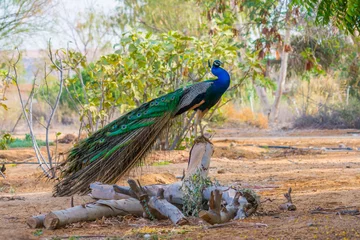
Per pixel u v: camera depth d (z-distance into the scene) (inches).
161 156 717.3
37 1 989.2
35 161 763.4
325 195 423.2
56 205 405.4
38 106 1633.9
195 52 735.7
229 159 773.9
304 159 765.3
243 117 1599.4
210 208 321.4
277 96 1540.4
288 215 348.8
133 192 358.0
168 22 1424.7
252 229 307.9
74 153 431.2
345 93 1567.4
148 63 705.0
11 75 684.1
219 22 764.6
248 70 761.0
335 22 362.9
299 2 359.3
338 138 1155.9
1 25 971.3
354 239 276.4
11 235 304.0
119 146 410.0
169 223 339.6
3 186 536.1
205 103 427.8
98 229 327.6
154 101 417.7
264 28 701.9
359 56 1242.6
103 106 663.1
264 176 574.6
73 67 643.5
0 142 849.5
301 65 1551.4
